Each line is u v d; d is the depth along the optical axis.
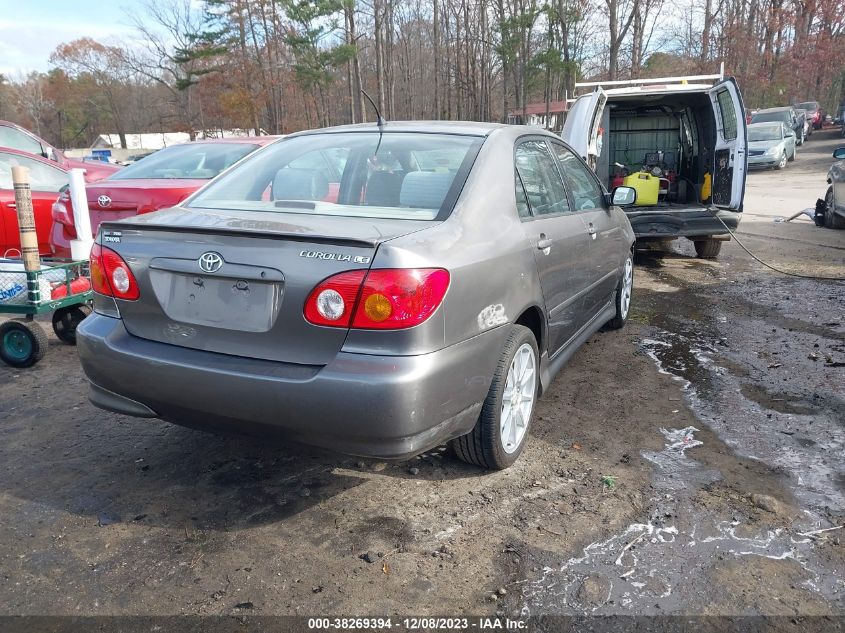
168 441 3.69
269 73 43.53
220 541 2.78
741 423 3.83
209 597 2.44
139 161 7.25
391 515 2.94
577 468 3.34
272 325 2.56
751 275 7.86
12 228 7.01
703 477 3.24
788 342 5.27
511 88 41.06
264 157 3.62
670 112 9.95
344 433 2.48
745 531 2.80
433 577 2.54
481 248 2.85
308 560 2.65
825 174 21.61
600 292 4.72
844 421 3.83
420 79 49.12
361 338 2.46
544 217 3.62
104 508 3.03
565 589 2.47
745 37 40.50
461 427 2.84
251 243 2.59
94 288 2.99
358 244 2.45
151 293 2.79
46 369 4.91
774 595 2.43
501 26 32.38
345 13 35.50
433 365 2.51
